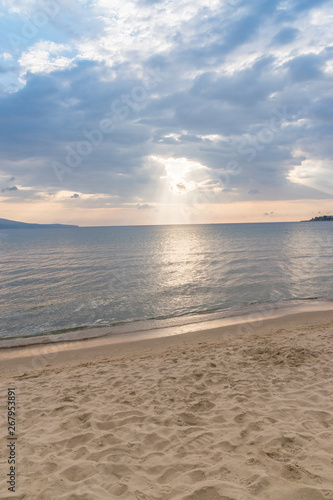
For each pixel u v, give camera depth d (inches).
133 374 259.1
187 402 196.5
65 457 139.3
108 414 183.2
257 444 139.8
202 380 232.8
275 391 203.8
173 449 142.3
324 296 620.7
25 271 1013.8
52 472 127.3
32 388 239.9
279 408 177.6
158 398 204.7
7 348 381.1
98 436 157.6
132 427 166.1
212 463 127.9
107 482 119.1
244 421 165.0
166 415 178.9
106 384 239.0
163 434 156.7
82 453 142.3
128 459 135.8
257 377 232.1
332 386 205.0
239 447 138.9
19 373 297.6
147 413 182.9
